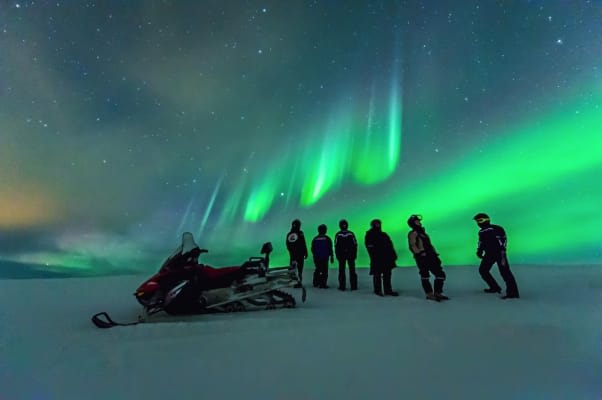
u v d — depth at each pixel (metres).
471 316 4.70
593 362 2.89
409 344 3.44
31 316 5.37
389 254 7.13
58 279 10.55
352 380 2.60
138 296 5.20
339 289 8.03
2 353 3.43
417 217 6.69
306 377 2.67
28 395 2.49
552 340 3.50
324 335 3.82
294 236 8.80
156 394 2.45
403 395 2.35
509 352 3.17
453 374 2.68
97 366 3.02
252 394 2.40
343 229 8.23
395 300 6.37
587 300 5.94
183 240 5.68
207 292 5.49
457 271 10.77
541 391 2.38
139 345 3.61
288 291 7.84
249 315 5.18
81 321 4.97
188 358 3.16
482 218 6.94
